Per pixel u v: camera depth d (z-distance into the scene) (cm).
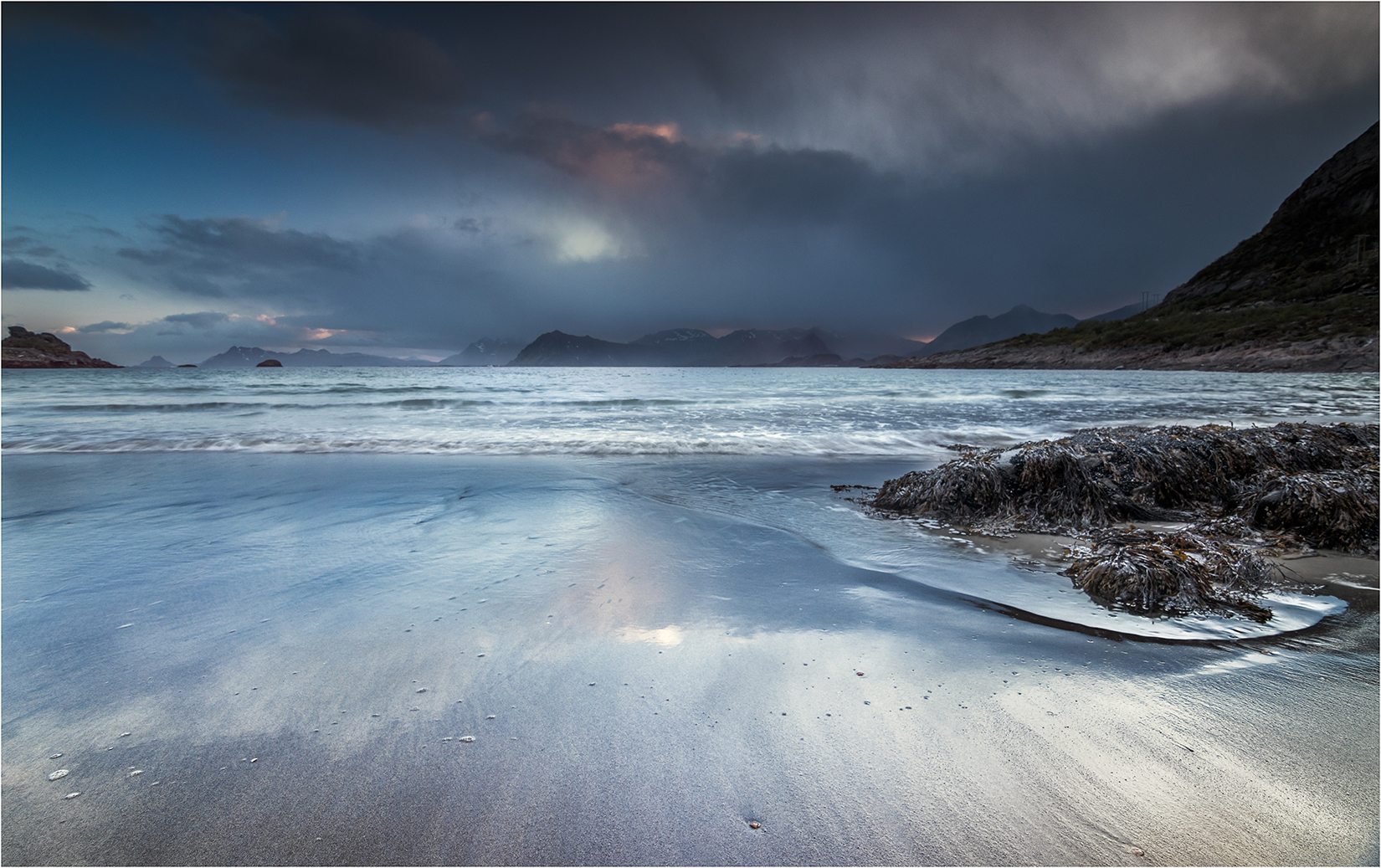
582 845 182
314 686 272
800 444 1120
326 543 511
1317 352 5778
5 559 463
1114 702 259
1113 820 190
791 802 200
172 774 212
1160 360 7519
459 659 301
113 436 1196
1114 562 401
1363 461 691
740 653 308
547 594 393
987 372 7462
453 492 716
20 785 205
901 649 314
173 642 318
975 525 576
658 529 561
